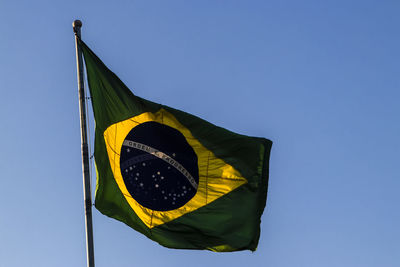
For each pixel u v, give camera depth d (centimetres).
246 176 1411
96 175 1206
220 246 1364
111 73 1270
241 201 1396
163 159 1340
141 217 1282
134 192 1273
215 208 1378
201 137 1390
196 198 1368
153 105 1342
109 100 1263
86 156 1169
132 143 1292
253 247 1402
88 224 1121
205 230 1359
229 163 1408
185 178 1348
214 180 1394
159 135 1340
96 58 1259
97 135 1222
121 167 1263
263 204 1441
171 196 1324
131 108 1292
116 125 1268
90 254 1098
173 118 1365
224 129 1412
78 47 1250
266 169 1445
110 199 1231
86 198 1139
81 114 1200
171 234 1314
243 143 1425
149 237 1291
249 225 1389
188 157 1372
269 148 1452
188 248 1335
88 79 1247
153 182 1309
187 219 1343
